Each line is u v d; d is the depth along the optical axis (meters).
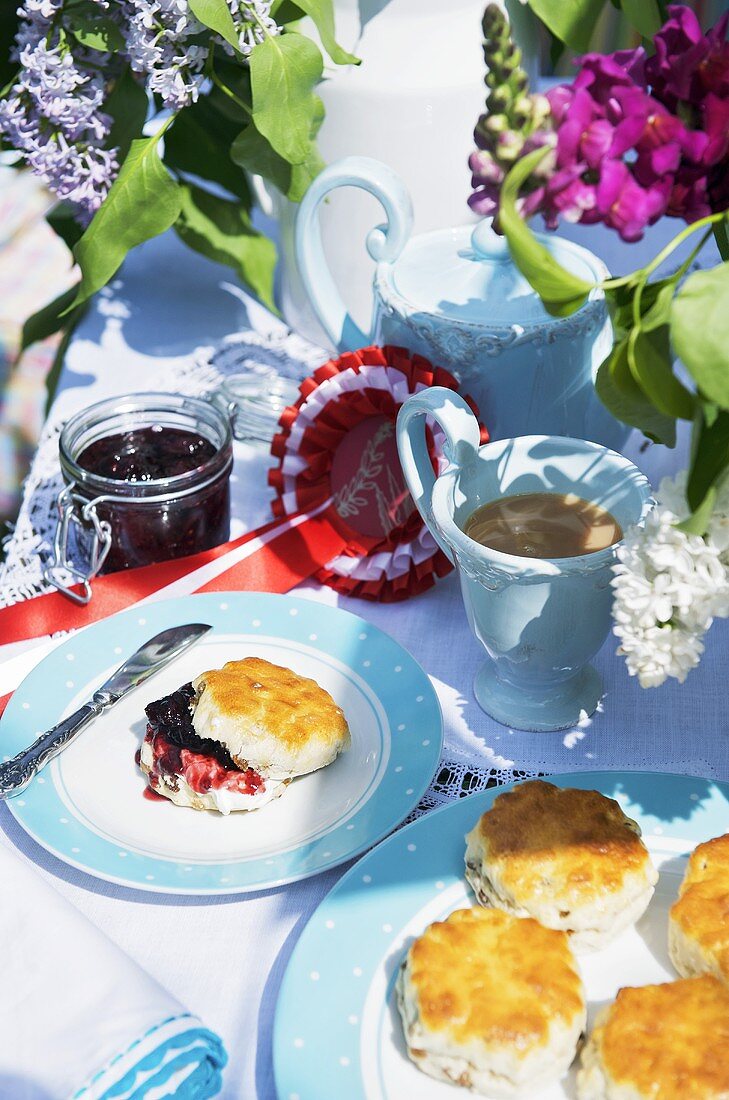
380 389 0.86
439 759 0.75
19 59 0.93
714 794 0.73
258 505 0.95
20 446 1.86
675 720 0.80
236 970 0.69
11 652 0.86
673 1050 0.63
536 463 0.79
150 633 0.83
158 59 0.88
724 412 0.63
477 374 0.85
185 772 0.74
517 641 0.76
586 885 0.68
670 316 0.60
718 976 0.65
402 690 0.79
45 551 0.92
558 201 0.60
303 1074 0.64
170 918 0.71
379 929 0.68
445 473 0.77
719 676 0.82
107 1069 0.62
